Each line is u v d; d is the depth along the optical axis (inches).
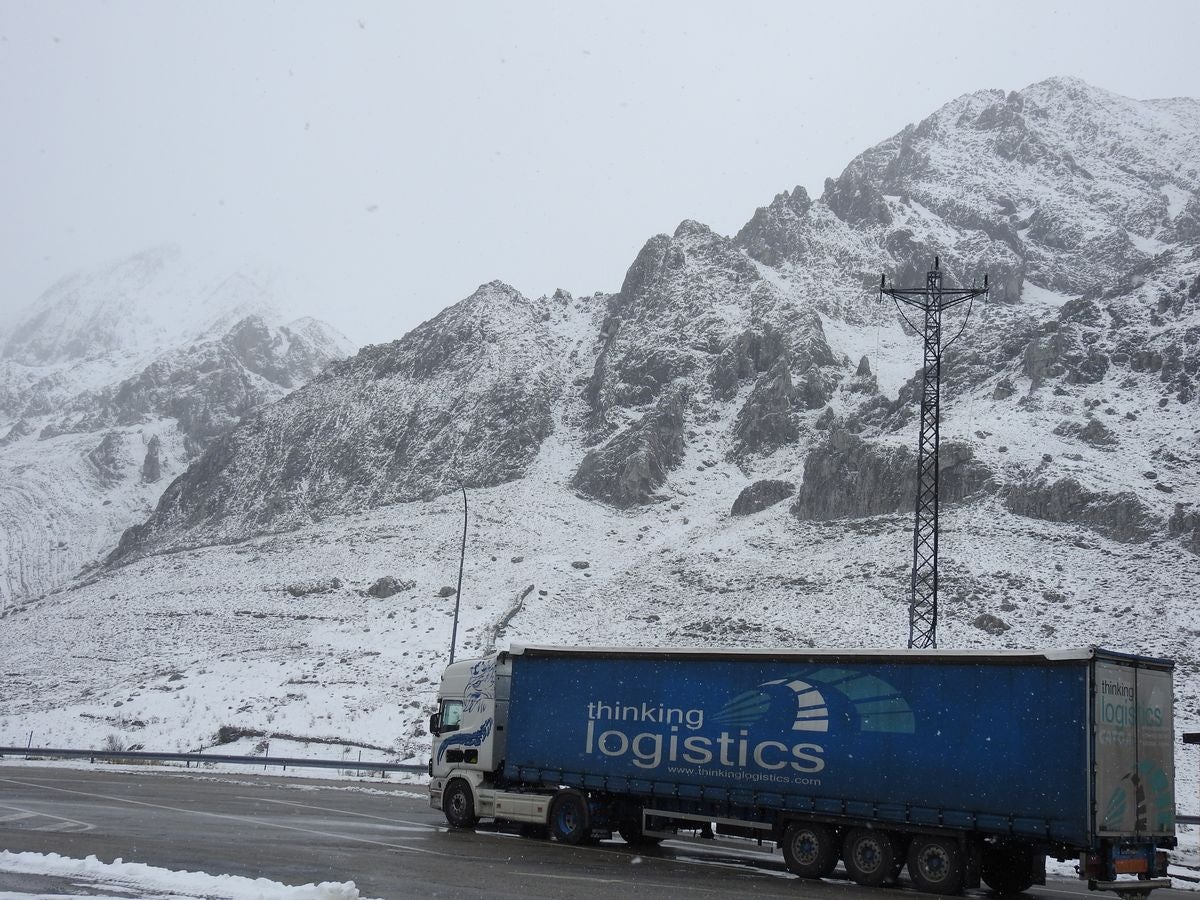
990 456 3447.3
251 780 1611.7
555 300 6609.3
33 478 7278.5
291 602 3690.9
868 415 4318.4
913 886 821.2
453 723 1108.5
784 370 4790.8
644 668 986.1
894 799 829.2
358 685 2659.9
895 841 837.2
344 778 1777.8
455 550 4050.2
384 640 3169.3
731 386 5017.2
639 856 930.1
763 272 5994.1
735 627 2945.4
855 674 870.4
